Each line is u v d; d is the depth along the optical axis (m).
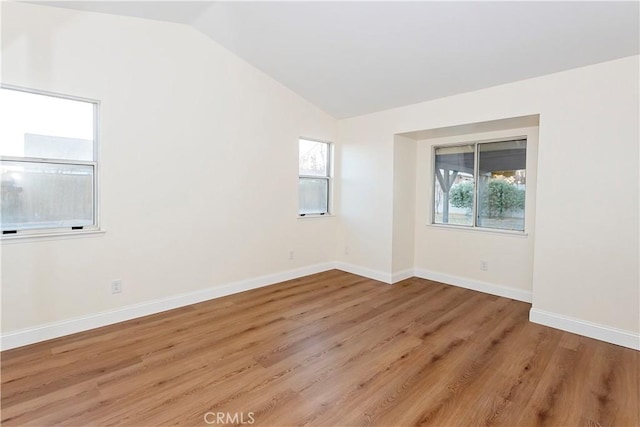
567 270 2.94
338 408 1.89
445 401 1.96
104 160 2.91
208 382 2.13
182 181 3.42
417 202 4.80
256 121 4.04
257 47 3.54
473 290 4.15
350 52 3.29
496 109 3.37
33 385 2.07
